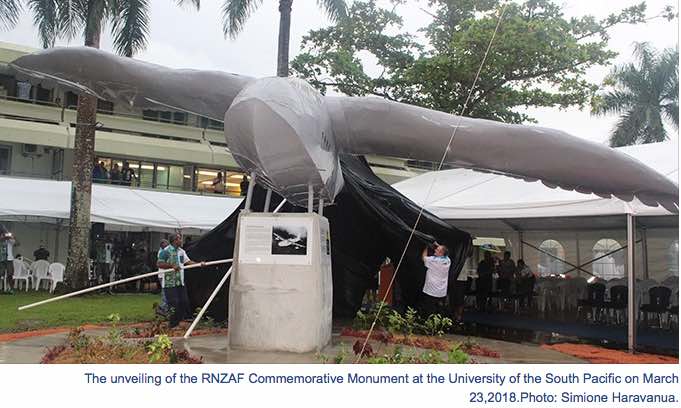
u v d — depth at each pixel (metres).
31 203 19.64
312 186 7.89
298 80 7.57
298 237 7.74
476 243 22.53
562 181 8.09
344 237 11.70
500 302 16.66
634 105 33.34
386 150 8.25
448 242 11.95
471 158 7.96
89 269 18.72
